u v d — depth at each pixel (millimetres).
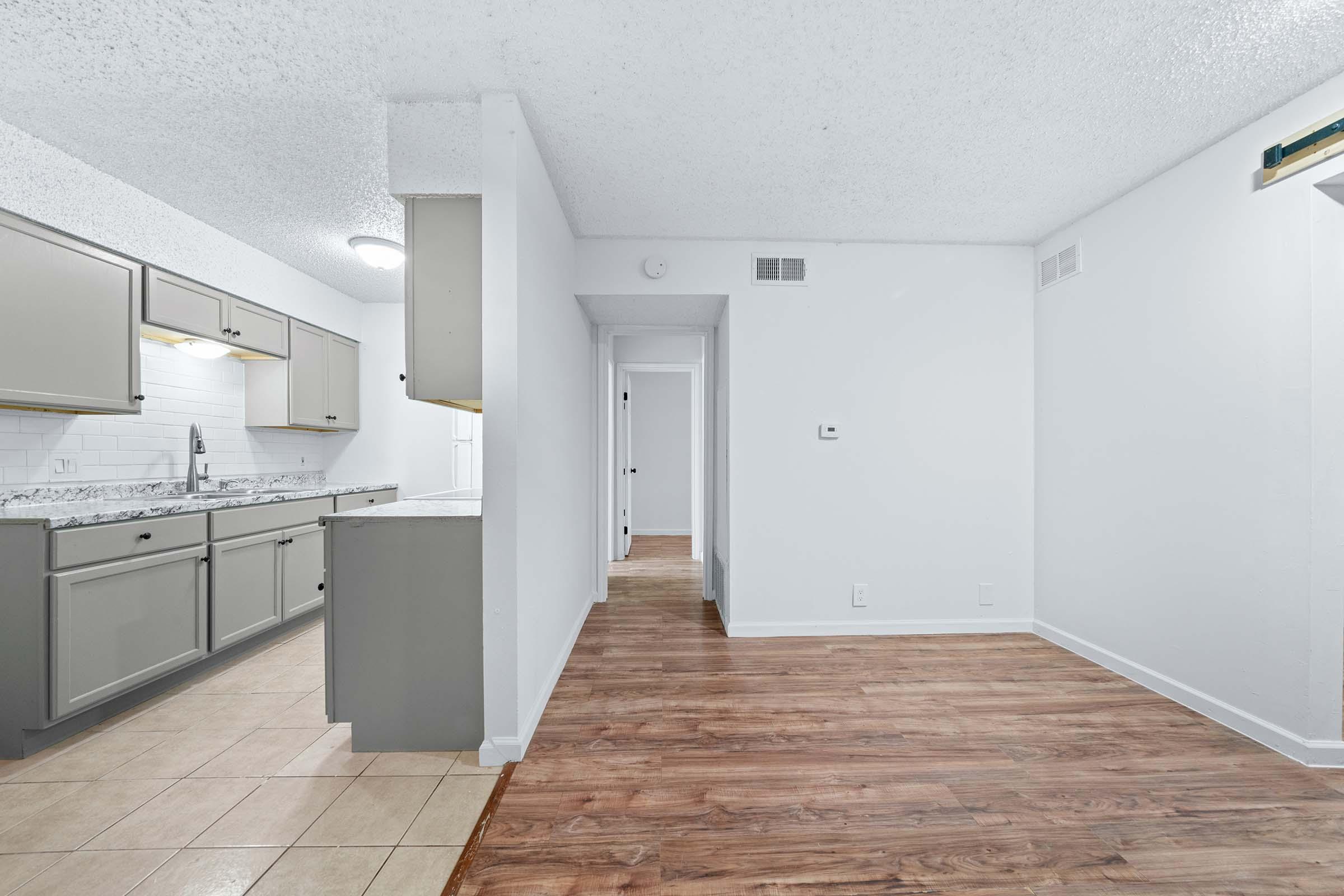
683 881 1354
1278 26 1557
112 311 2441
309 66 1745
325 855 1440
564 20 1551
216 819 1586
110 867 1391
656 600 4016
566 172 2404
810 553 3178
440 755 1933
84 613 2027
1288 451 1909
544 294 2291
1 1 1453
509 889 1329
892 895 1315
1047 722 2145
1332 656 1829
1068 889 1327
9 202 2062
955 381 3197
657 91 1875
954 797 1679
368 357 4457
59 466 2535
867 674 2619
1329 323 1824
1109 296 2668
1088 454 2797
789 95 1897
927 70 1770
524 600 1938
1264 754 1909
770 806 1642
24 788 1732
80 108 1955
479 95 1905
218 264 3023
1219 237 2143
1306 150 1828
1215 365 2156
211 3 1475
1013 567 3215
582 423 3484
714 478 3977
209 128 2080
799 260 3170
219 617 2627
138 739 2039
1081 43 1641
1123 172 2395
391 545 1966
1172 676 2342
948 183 2502
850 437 3184
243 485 3623
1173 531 2328
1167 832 1524
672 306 3398
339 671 1968
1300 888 1329
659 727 2109
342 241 3178
